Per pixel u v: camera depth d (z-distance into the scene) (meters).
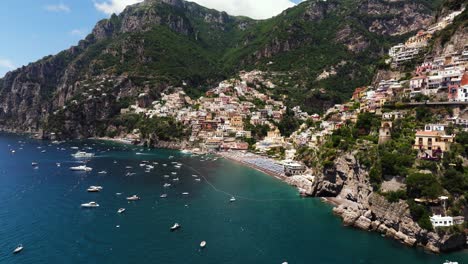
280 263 104.69
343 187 161.88
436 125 136.75
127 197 167.38
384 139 143.88
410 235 113.88
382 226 124.56
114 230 127.75
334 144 176.38
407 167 124.50
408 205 115.25
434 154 124.25
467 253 106.88
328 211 149.38
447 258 104.12
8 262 103.62
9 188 181.88
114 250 112.00
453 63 180.88
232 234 125.50
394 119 161.00
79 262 104.06
